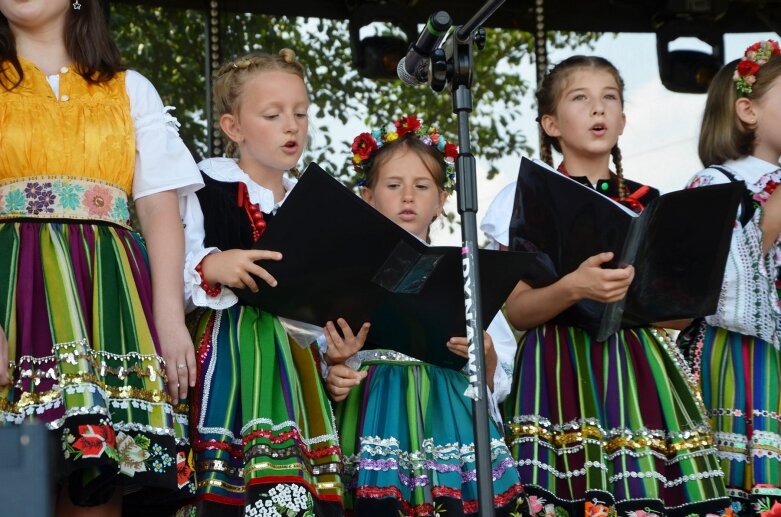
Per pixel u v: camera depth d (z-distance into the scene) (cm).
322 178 573
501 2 521
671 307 671
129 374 540
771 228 722
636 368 676
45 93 575
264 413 577
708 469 656
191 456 565
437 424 635
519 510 620
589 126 732
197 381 592
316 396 608
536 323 682
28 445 354
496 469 628
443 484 620
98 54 596
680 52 1059
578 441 657
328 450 594
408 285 608
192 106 1007
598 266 645
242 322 604
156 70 1006
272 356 596
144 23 1009
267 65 674
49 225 559
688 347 727
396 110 1036
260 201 653
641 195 747
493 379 661
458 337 627
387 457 616
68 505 538
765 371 706
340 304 612
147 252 588
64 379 519
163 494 557
